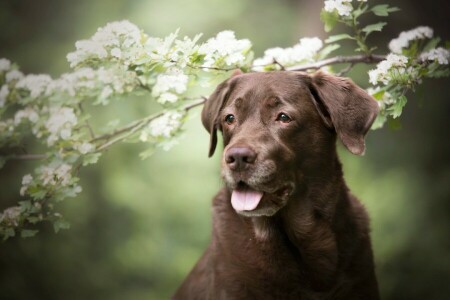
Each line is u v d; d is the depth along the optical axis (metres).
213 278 6.04
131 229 13.59
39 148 12.06
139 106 12.50
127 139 6.87
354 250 5.95
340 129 5.71
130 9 13.78
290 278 5.85
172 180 13.20
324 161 5.84
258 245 5.86
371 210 12.02
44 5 14.38
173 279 13.30
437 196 12.10
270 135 5.60
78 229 13.21
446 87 13.30
